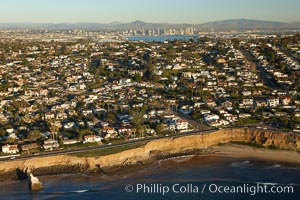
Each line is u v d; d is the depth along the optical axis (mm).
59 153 199000
